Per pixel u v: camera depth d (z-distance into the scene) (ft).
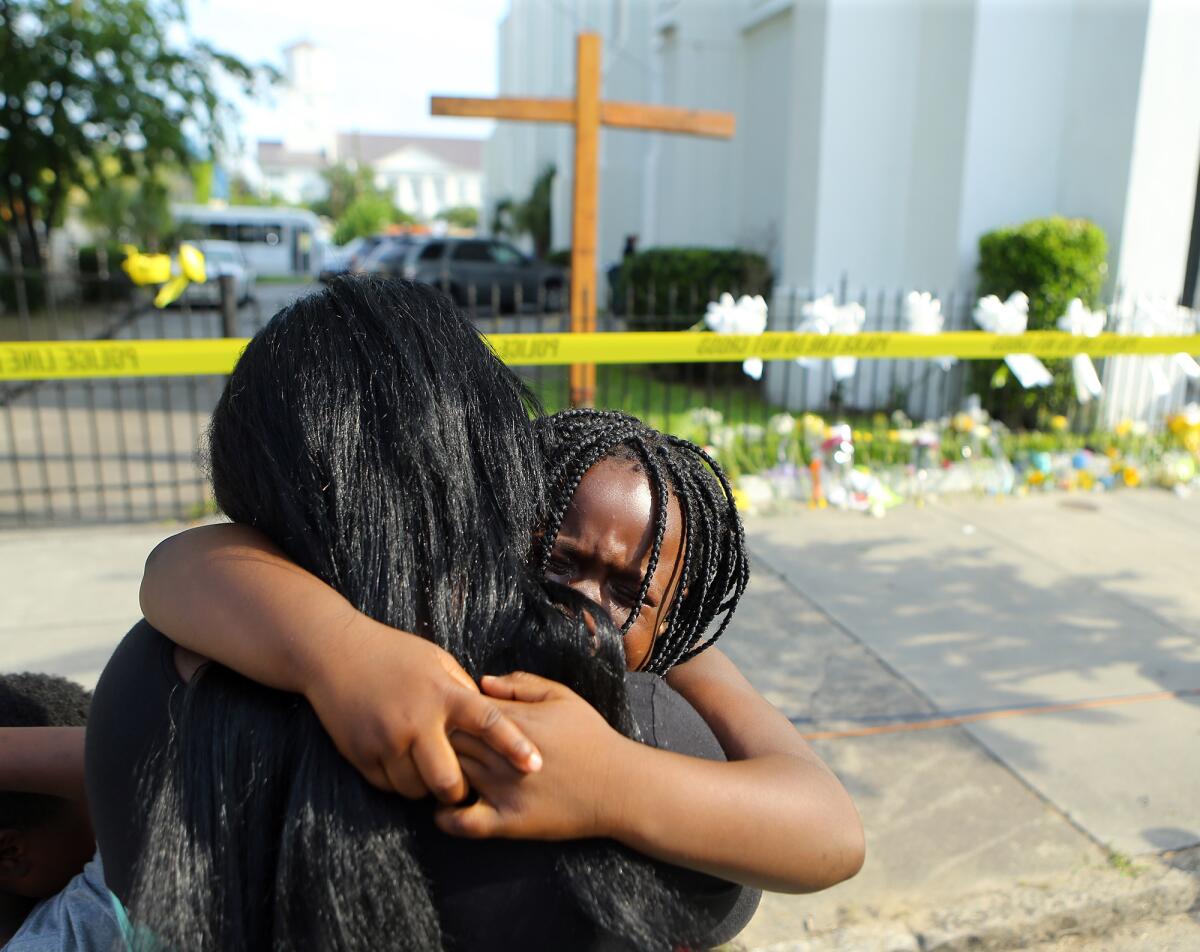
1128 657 12.57
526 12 111.55
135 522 17.16
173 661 2.81
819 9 25.11
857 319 15.31
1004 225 24.26
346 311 2.79
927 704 11.25
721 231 38.17
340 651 2.33
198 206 113.39
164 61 56.08
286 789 2.42
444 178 303.68
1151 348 17.21
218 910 2.35
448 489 2.58
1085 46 23.41
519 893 2.48
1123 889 8.20
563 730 2.34
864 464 19.85
